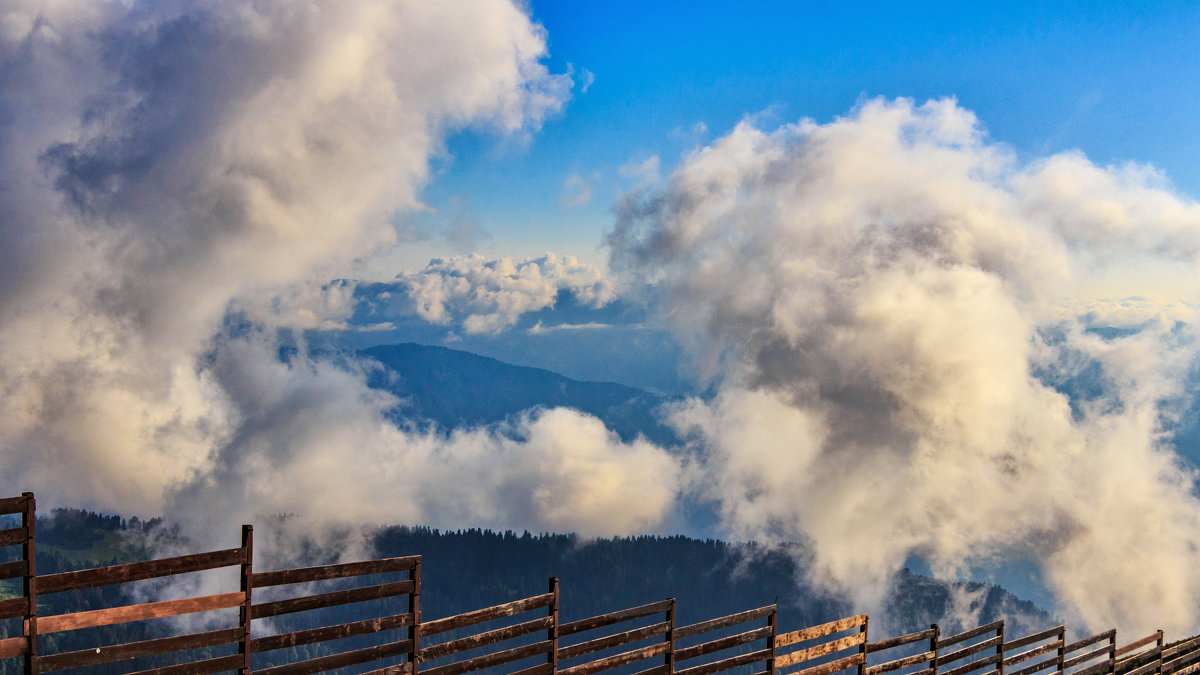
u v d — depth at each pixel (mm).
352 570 9148
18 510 7336
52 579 7477
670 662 11648
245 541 8461
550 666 10555
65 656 7527
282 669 8602
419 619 9570
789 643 12820
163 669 7961
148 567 7883
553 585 10664
